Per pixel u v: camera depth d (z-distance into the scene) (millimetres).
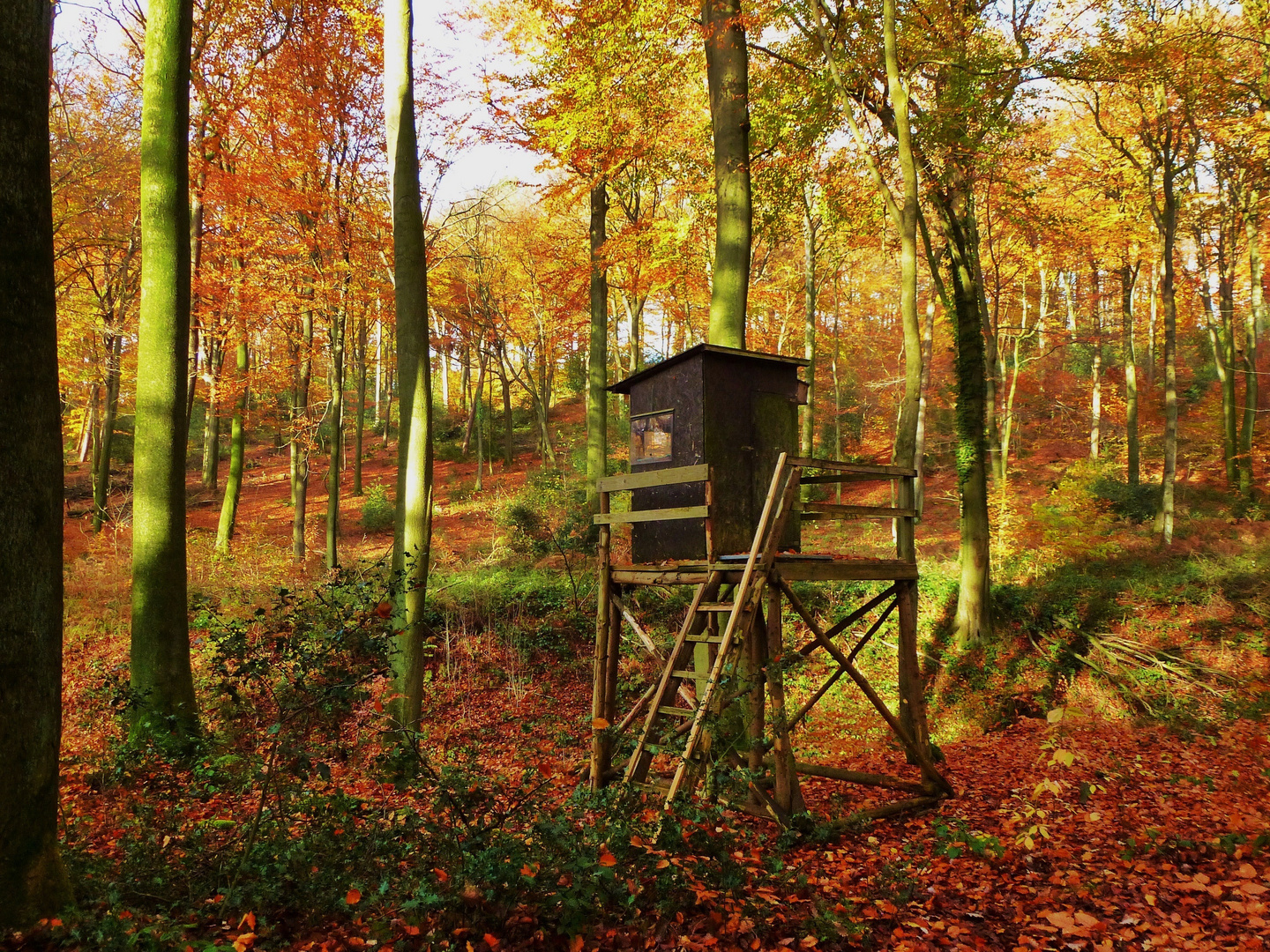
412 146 10766
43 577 3918
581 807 5336
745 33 11766
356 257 17531
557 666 13875
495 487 30828
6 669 3771
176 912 4098
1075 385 32938
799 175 14828
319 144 17078
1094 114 19203
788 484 7035
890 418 32656
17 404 3824
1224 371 23000
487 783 5441
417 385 10398
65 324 21672
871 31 12742
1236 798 6977
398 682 9867
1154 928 4438
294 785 5676
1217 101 16469
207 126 16766
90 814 6309
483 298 29250
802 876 5066
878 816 7277
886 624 15328
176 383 8969
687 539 7668
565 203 22391
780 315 30609
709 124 16281
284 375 21000
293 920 4102
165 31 9008
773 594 6961
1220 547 17469
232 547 19641
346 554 20344
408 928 3701
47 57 4070
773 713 6734
